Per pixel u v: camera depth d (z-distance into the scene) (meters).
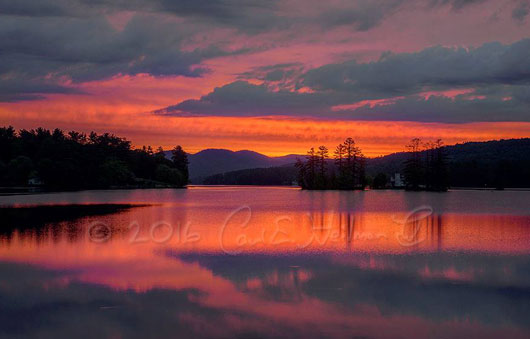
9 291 19.55
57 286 20.31
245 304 18.06
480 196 120.44
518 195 128.25
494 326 15.80
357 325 15.92
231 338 14.78
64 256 26.73
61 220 46.72
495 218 52.47
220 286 20.56
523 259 26.44
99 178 177.50
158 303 18.08
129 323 15.99
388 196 121.50
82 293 19.33
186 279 21.73
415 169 170.12
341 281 21.47
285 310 17.38
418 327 15.75
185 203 85.31
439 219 51.53
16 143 185.00
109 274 22.52
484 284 20.97
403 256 27.41
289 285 20.77
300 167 176.62
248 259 26.42
